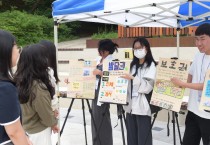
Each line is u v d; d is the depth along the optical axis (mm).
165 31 9195
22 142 2061
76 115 7203
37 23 14391
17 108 2023
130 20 5324
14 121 1998
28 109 2945
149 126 3799
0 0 16672
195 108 3260
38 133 3016
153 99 3434
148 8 4512
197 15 4648
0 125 1994
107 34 12562
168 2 3422
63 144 5227
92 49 10617
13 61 2100
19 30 13750
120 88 3678
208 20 5180
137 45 3676
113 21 5168
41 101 2881
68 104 7977
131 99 3799
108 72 3781
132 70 3812
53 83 3248
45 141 3049
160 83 3410
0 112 1947
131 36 9953
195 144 3473
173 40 8578
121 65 3707
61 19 4246
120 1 3473
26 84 2863
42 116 2928
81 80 4004
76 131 5965
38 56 2918
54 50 3441
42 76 2924
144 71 3727
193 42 8172
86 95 3980
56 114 3408
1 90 1953
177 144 5117
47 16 17375
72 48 11742
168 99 3326
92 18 4707
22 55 2918
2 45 2004
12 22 13875
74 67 4047
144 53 3676
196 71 3264
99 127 4168
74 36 17016
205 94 2951
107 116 4375
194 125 3426
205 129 3199
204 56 3195
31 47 2949
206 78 2949
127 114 3982
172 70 3322
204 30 3008
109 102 3713
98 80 4230
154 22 5281
